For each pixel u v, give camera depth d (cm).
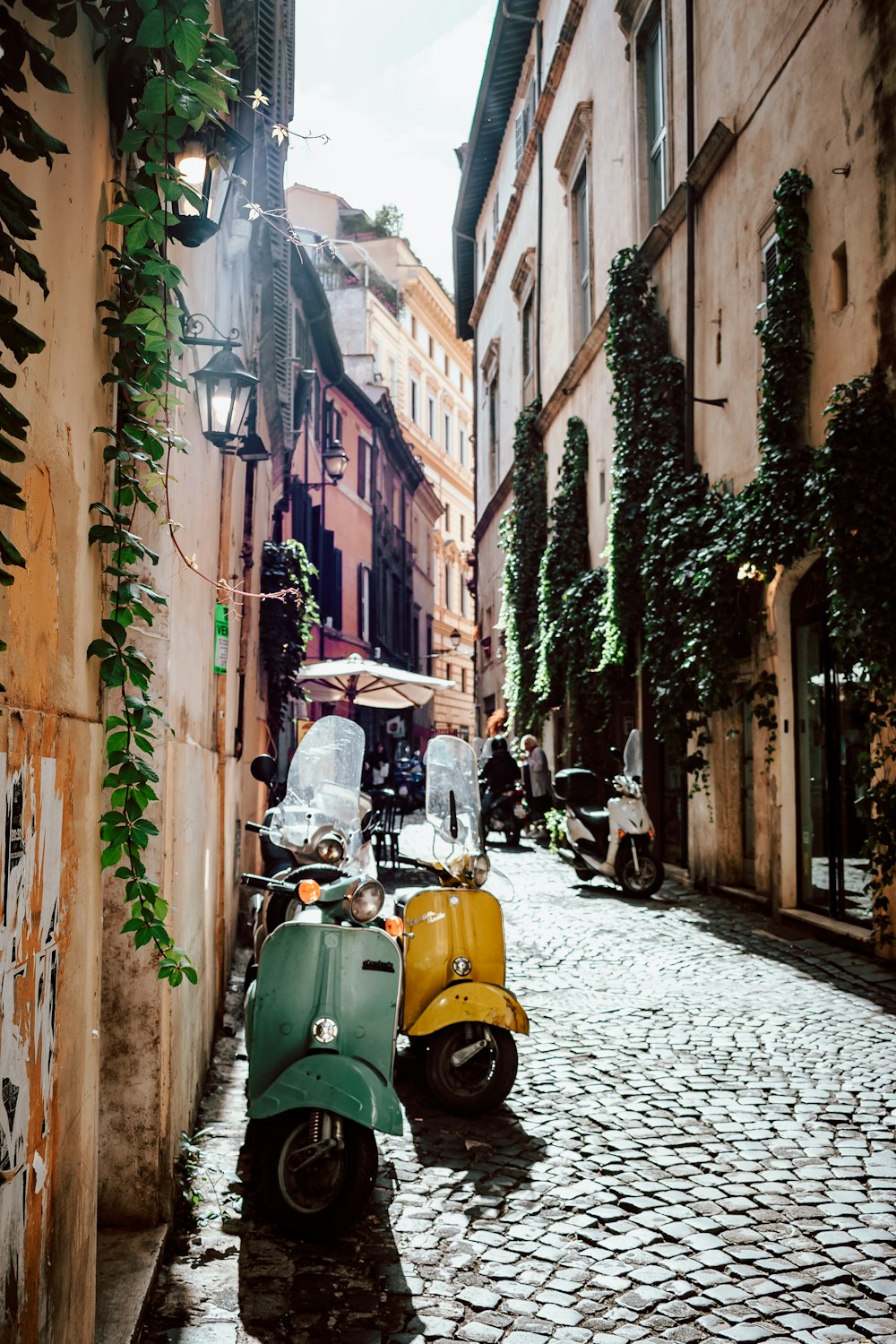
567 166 2131
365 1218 421
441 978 574
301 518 2516
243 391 602
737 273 1174
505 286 2930
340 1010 449
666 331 1459
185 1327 335
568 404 2092
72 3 231
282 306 1354
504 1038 549
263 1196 410
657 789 1536
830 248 944
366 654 3650
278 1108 400
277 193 1130
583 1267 381
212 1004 640
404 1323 342
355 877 472
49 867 217
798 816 1064
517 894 1272
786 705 1073
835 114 931
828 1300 359
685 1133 513
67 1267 236
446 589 6069
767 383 1002
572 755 1802
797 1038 668
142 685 283
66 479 243
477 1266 381
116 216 279
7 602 191
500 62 2678
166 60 275
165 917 309
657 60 1580
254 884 456
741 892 1171
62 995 229
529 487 2350
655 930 1033
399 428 4088
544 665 1988
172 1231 395
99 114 282
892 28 834
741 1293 363
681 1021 711
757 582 1103
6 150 191
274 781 586
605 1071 608
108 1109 384
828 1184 453
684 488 1280
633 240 1603
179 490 476
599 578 1736
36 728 206
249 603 1156
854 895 945
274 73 979
